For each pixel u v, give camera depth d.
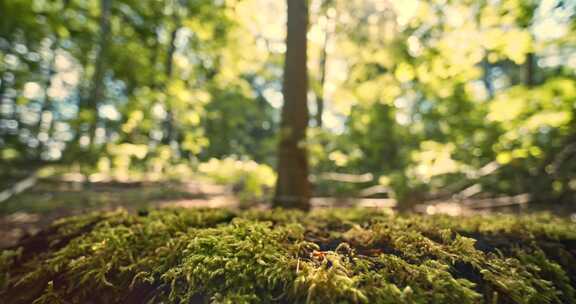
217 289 1.05
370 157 7.66
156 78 6.30
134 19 8.47
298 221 1.89
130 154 5.37
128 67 6.97
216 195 7.87
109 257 1.33
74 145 6.54
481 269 1.14
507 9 3.39
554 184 6.03
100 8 8.02
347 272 1.08
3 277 1.37
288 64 4.16
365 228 1.68
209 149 11.19
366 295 0.97
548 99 3.30
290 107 4.07
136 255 1.37
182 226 1.62
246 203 6.04
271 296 1.02
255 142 12.73
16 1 5.83
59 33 6.68
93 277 1.23
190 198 7.17
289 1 4.27
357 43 5.94
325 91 7.65
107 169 5.42
